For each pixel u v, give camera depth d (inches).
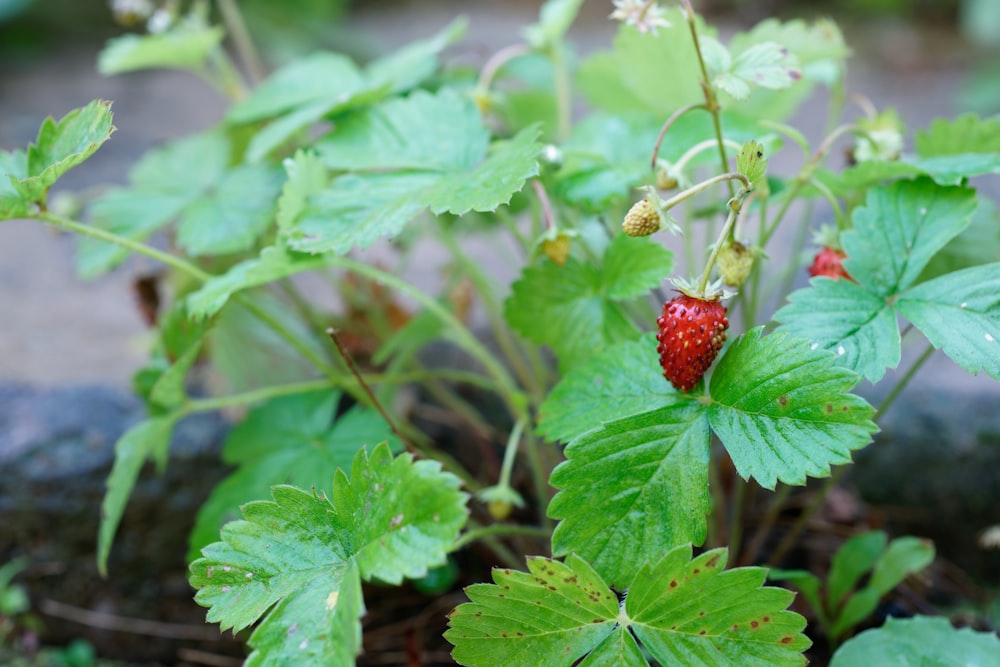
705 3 45.8
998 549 17.5
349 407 17.6
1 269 23.4
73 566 17.5
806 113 29.8
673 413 12.9
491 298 17.0
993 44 40.7
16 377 18.5
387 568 12.1
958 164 14.0
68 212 17.9
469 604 12.6
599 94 17.2
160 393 15.0
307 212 14.3
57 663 17.4
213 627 17.5
